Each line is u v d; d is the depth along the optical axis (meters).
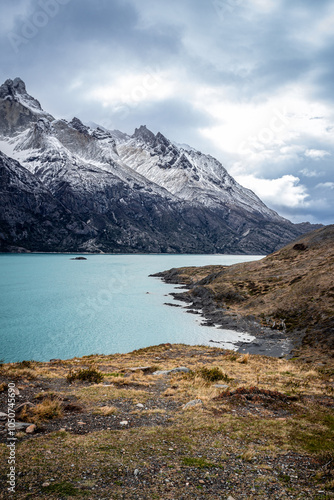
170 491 6.93
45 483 6.92
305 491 7.05
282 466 8.42
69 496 6.46
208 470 8.08
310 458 8.92
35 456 8.38
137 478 7.46
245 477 7.75
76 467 7.87
